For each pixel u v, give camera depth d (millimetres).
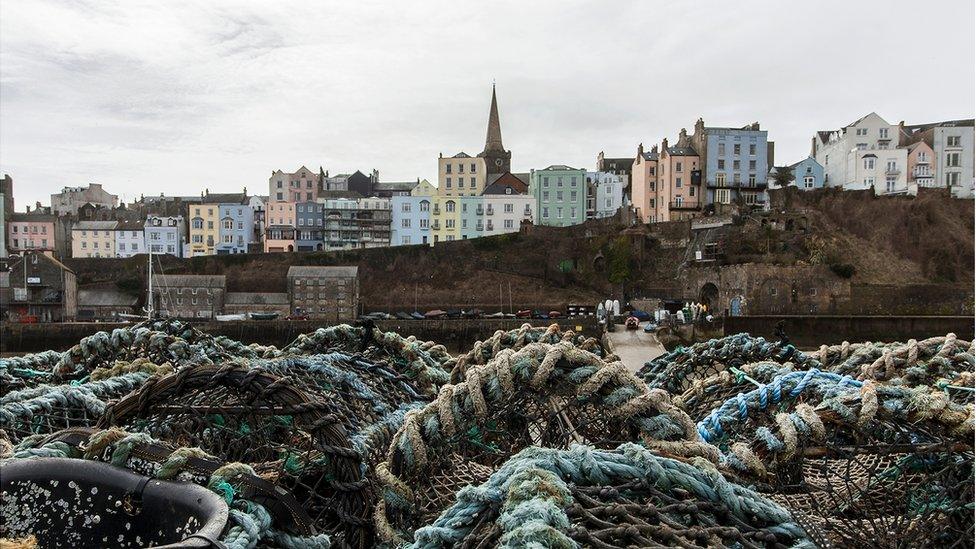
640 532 1880
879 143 78562
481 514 2053
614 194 84375
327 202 79938
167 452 2264
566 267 65062
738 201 69375
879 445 2857
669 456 2408
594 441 2973
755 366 4543
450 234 79750
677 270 61375
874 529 2938
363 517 2766
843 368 5270
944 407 2719
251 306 57844
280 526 2262
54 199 102250
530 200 79875
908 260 57594
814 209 60875
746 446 2801
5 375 4898
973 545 2777
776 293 53750
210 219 83000
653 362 6285
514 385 2850
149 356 5188
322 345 5680
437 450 3041
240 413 3012
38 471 2131
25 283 56594
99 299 59500
